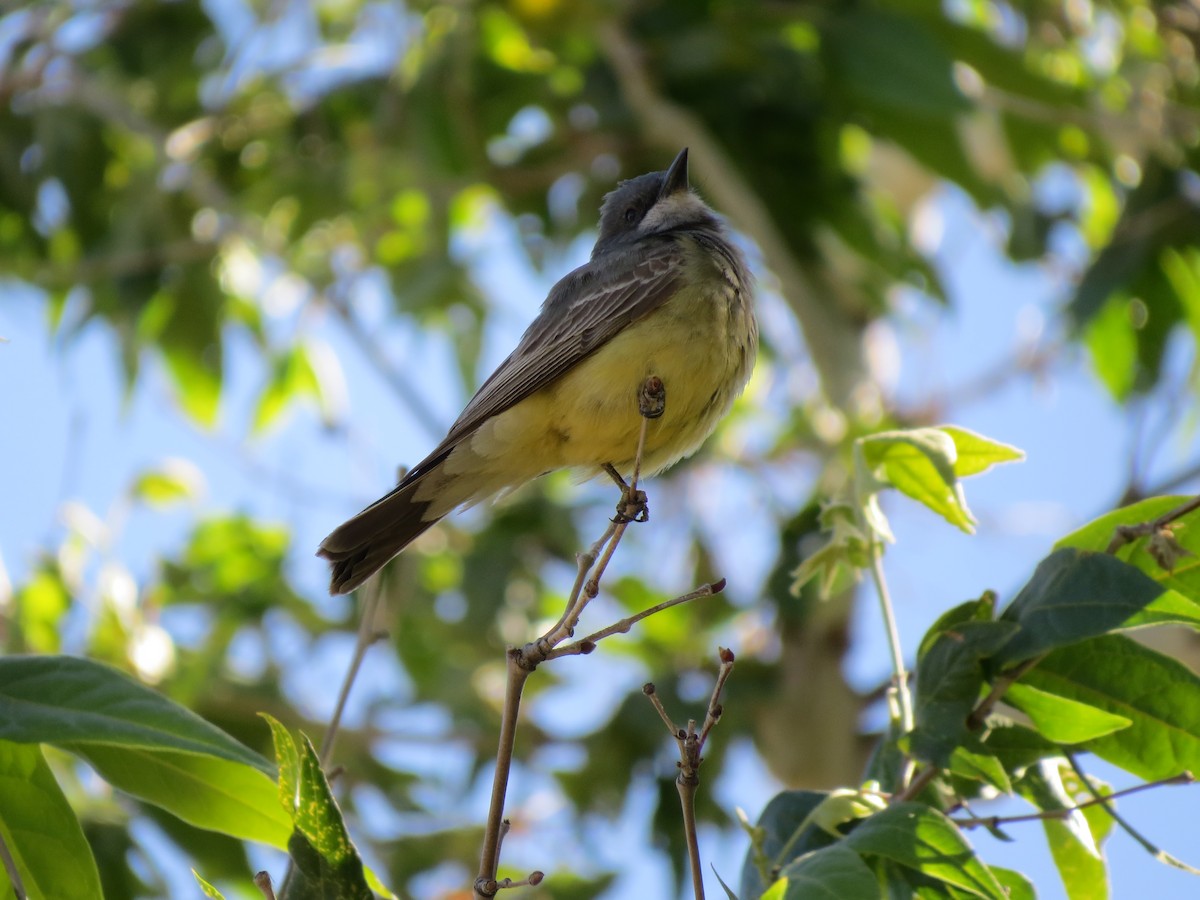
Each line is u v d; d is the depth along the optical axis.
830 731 12.37
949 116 12.79
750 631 13.59
